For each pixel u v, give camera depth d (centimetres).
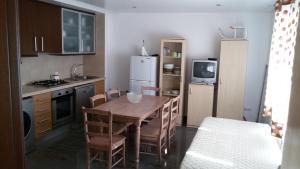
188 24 535
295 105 76
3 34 69
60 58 510
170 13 543
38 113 383
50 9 422
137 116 302
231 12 503
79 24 488
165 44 542
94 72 568
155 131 339
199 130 306
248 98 518
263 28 490
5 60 70
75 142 404
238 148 252
